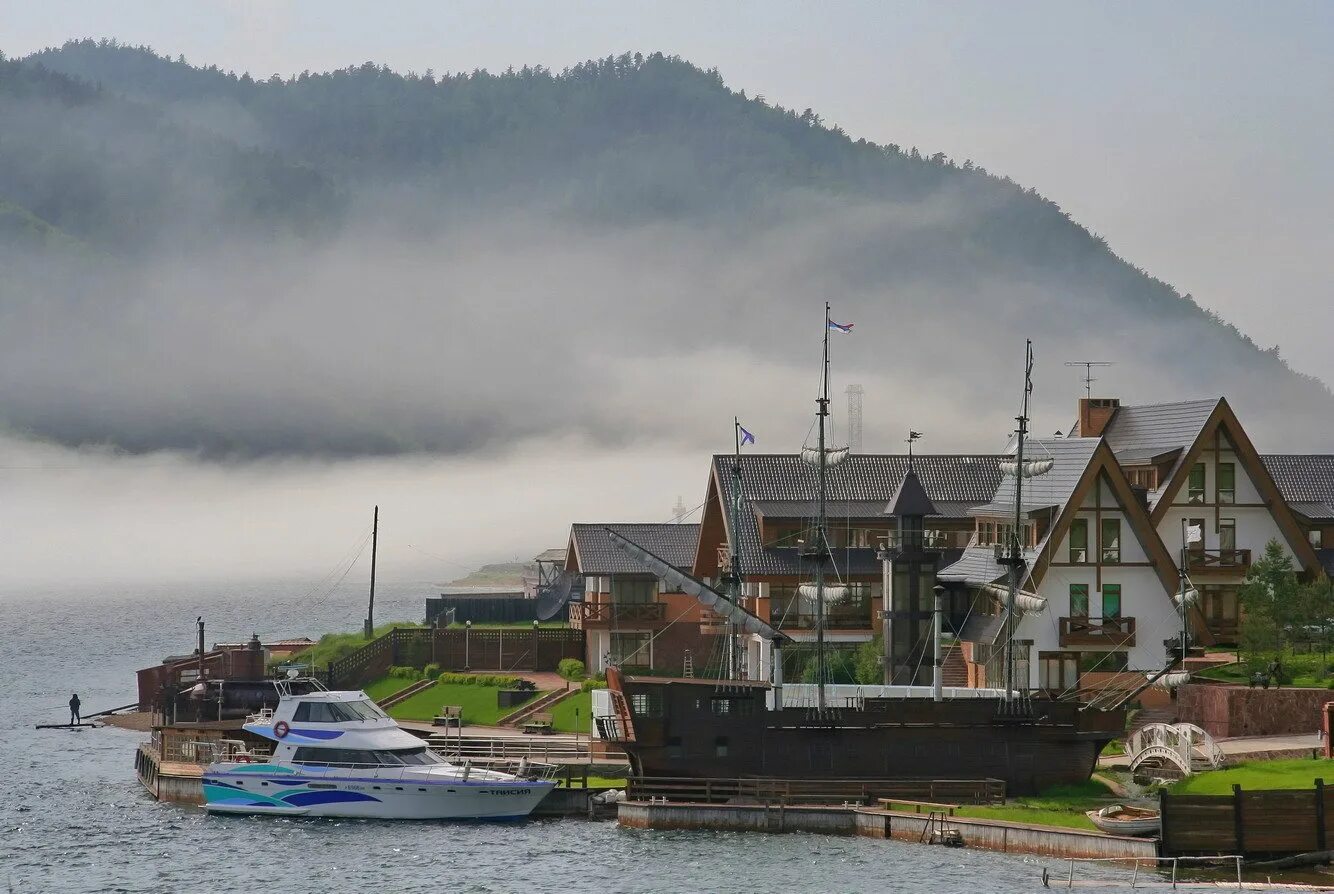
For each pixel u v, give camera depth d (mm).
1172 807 164375
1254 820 164625
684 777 197375
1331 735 189125
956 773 198375
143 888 173250
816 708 198625
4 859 186625
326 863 182000
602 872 173125
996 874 165125
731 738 197625
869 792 195875
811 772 197750
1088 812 181000
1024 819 181750
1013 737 198875
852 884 163625
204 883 175000
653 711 197125
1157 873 162000
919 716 198625
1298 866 164375
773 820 189500
